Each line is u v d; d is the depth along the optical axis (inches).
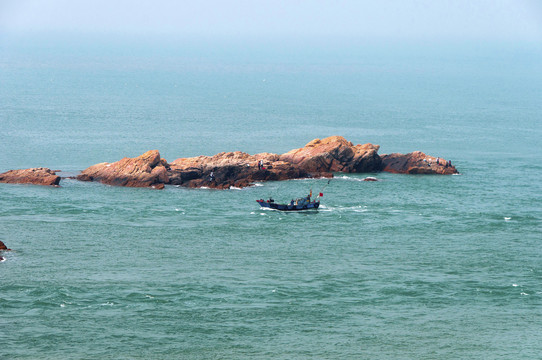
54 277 5595.5
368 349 4569.4
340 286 5605.3
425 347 4616.1
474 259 6353.3
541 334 4837.6
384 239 6909.5
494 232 7214.6
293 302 5260.8
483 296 5482.3
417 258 6348.4
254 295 5364.2
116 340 4591.5
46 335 4616.1
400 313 5128.0
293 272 5900.6
